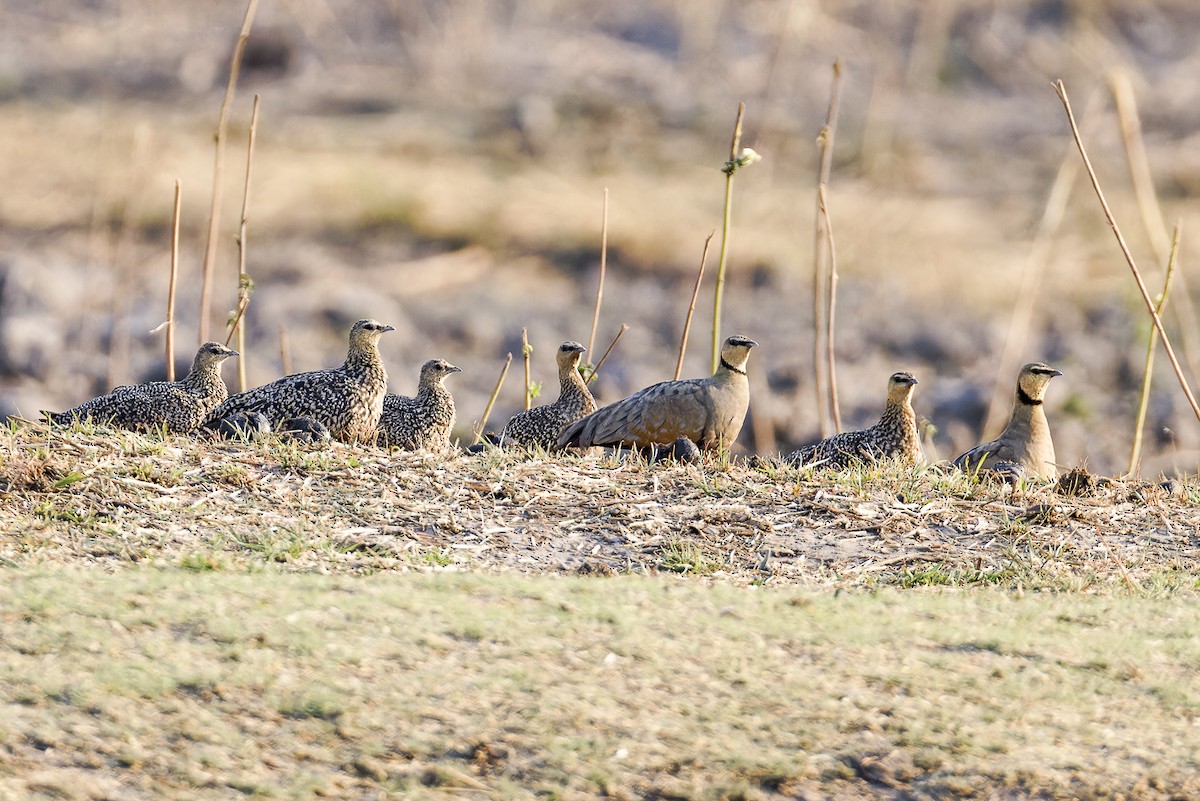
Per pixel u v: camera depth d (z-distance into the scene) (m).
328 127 56.66
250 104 58.78
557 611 13.66
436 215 47.69
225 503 16.56
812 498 17.92
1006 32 70.94
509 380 39.50
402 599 13.65
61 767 10.79
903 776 11.30
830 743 11.61
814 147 57.44
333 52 65.69
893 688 12.44
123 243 40.00
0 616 12.56
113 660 12.02
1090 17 71.75
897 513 17.58
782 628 13.58
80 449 17.45
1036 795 11.12
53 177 48.06
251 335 40.47
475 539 16.36
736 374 20.73
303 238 45.97
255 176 50.00
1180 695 12.50
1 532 15.16
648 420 20.47
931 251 47.59
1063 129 61.91
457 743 11.35
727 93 63.56
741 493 18.02
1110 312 43.59
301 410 19.83
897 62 68.19
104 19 69.75
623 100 61.81
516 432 22.45
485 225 47.19
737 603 14.25
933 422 38.09
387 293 43.41
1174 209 52.00
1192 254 46.56
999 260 47.41
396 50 66.75
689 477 18.52
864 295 44.38
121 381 37.28
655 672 12.48
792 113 61.56
